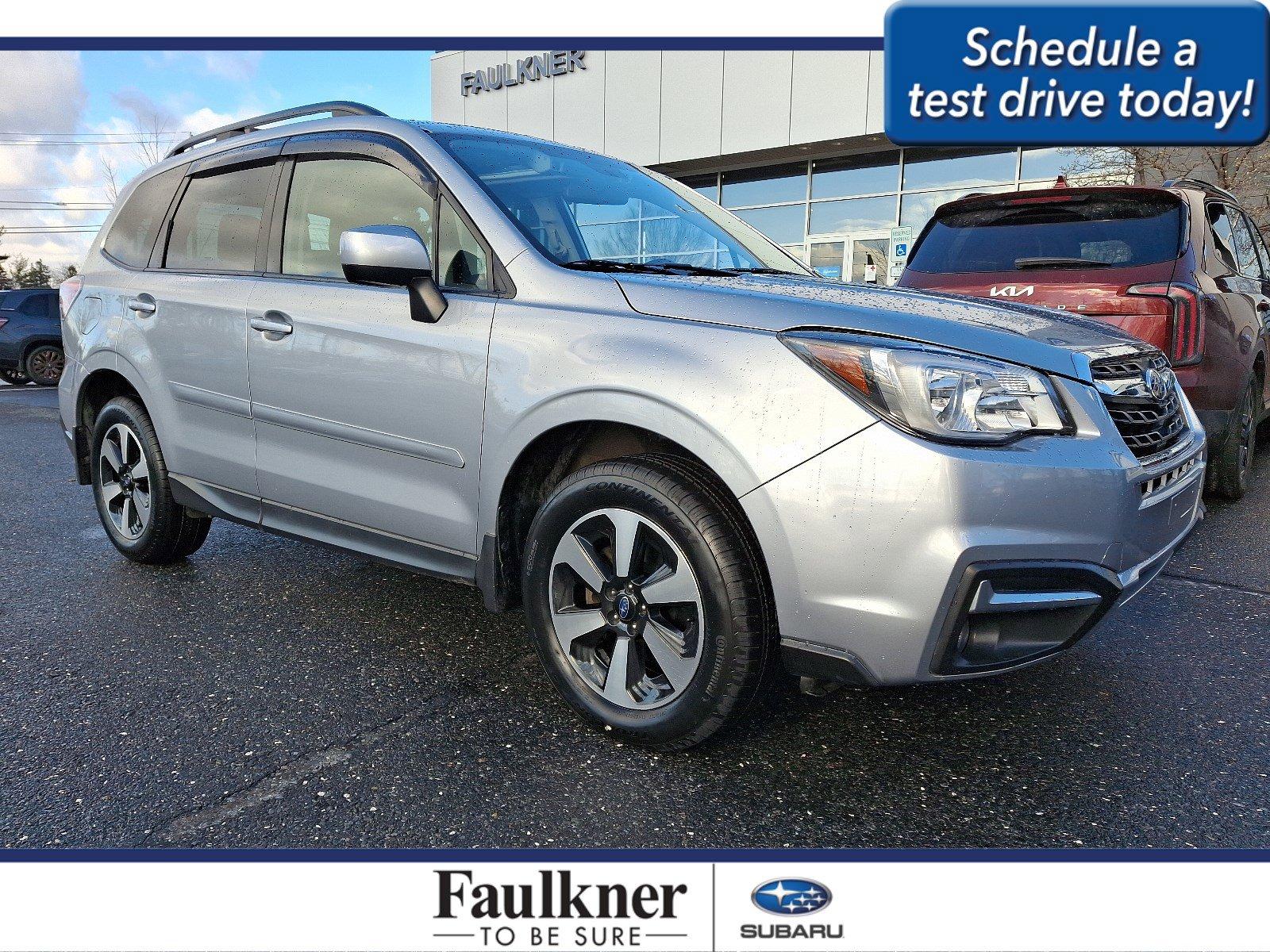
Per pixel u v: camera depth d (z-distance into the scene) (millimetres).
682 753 2277
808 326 2100
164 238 3625
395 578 3717
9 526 4734
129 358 3596
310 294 2951
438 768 2201
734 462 2053
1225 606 3438
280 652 2924
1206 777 2201
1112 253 4422
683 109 16016
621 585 2252
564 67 17344
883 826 1997
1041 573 1967
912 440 1921
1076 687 2709
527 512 2578
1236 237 5430
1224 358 4543
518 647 2977
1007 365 2076
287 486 3070
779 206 16594
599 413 2242
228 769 2195
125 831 1947
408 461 2701
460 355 2525
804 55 14578
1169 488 2350
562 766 2217
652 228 3021
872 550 1943
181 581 3686
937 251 4867
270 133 3342
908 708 2551
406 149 2838
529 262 2523
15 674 2746
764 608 2094
